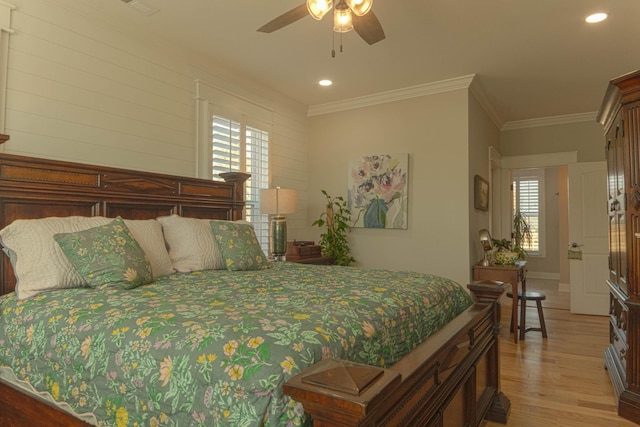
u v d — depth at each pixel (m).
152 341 1.26
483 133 5.07
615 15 3.04
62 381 1.44
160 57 3.46
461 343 1.76
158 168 3.42
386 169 4.84
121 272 2.04
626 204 2.53
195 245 2.80
